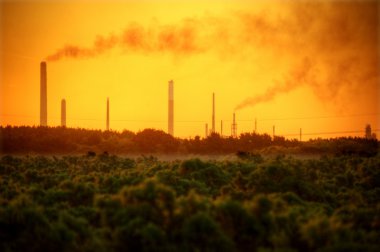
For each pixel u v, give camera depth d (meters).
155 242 65.12
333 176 155.75
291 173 115.75
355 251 64.31
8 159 197.12
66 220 75.19
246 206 75.12
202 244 65.25
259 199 74.38
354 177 152.38
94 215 85.50
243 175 132.25
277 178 114.44
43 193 104.50
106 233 71.50
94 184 119.25
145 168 169.50
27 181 139.50
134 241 66.81
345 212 94.94
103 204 79.81
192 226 65.88
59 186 115.62
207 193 111.31
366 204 107.69
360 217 86.38
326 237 67.75
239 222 70.44
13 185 121.44
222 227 70.44
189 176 125.69
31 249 68.69
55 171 170.12
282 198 100.81
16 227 72.56
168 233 67.75
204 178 125.00
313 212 85.31
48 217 82.44
